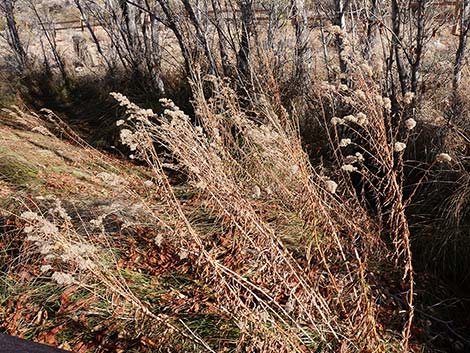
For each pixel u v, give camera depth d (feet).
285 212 13.97
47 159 21.30
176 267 12.75
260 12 26.40
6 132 24.75
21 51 40.37
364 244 12.57
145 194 16.94
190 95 25.82
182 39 25.00
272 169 14.58
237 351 10.06
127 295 9.75
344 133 18.69
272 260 10.66
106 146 26.55
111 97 29.81
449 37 23.97
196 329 10.90
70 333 11.35
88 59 41.65
